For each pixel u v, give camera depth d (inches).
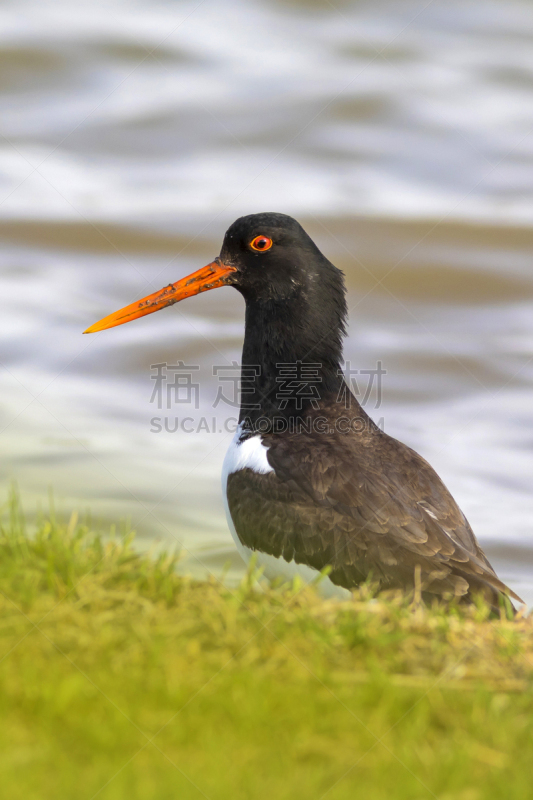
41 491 540.7
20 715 229.0
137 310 437.7
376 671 254.5
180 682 245.6
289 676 253.9
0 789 202.1
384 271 972.6
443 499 361.1
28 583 289.9
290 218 409.4
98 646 258.7
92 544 334.0
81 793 203.8
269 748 225.9
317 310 403.5
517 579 491.8
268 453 377.7
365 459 365.7
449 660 273.6
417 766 224.2
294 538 355.9
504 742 233.0
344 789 214.7
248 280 411.5
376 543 341.1
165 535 501.4
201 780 210.8
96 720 228.1
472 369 783.1
